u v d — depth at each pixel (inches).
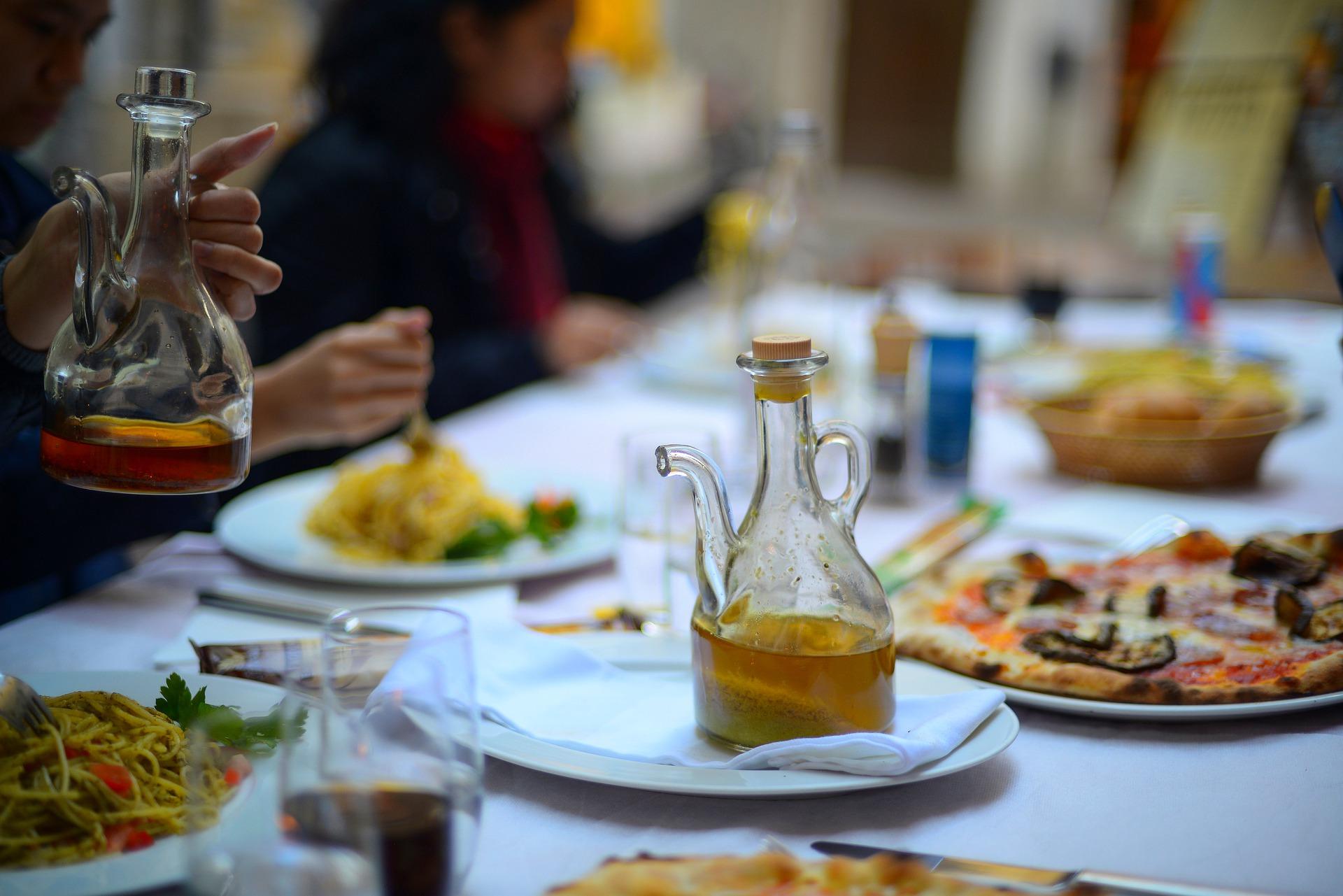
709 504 34.9
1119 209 211.9
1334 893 27.8
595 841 30.5
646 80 264.4
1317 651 40.2
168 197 33.8
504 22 110.4
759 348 33.3
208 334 34.4
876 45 323.3
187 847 24.5
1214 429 68.5
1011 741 34.1
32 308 38.4
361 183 101.0
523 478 69.1
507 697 37.4
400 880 23.5
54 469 34.5
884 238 264.2
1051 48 319.0
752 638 33.5
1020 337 110.8
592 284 137.3
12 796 27.5
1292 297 135.6
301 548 56.4
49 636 45.4
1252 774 34.3
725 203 125.3
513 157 118.7
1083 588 47.0
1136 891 27.2
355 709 25.2
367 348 58.1
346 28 105.4
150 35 155.6
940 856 28.9
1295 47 120.0
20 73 55.8
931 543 56.8
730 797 32.6
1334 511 63.8
